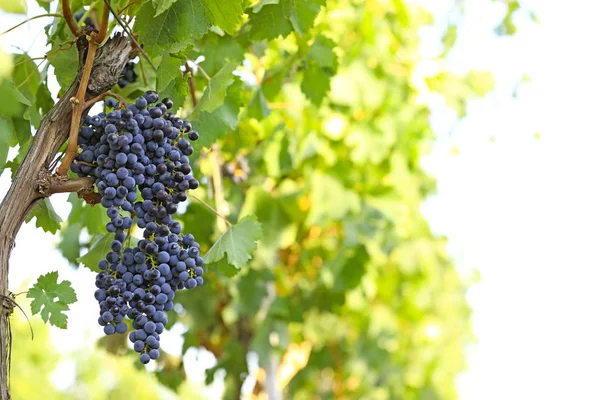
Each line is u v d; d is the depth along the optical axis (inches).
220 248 67.0
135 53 62.5
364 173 117.2
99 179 58.4
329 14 108.3
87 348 219.1
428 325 151.6
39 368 185.3
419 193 140.0
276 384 109.9
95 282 58.6
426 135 123.6
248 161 102.8
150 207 58.3
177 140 59.9
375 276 122.1
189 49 64.1
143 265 58.6
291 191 106.4
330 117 108.5
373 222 112.6
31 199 57.1
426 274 134.0
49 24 69.3
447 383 160.2
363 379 140.4
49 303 59.1
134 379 204.5
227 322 106.2
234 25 62.9
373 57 116.0
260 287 98.4
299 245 116.3
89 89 59.5
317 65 82.3
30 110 69.4
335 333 128.3
